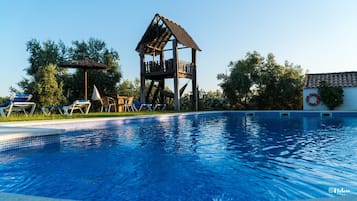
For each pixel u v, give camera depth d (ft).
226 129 28.76
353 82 51.93
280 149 16.90
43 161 14.25
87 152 16.43
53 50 69.21
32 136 18.20
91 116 36.63
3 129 20.40
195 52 59.47
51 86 51.24
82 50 70.23
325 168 12.22
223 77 68.59
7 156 15.47
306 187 9.80
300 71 64.64
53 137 19.70
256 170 12.07
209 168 12.51
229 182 10.50
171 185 10.22
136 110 53.47
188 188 9.87
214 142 19.98
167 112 48.01
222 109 65.57
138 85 79.66
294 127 30.22
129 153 16.03
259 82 63.77
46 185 10.37
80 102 40.09
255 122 37.45
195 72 59.06
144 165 13.17
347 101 51.19
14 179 11.15
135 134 24.75
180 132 26.16
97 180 10.91
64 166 13.17
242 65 66.90
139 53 56.54
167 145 18.72
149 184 10.36
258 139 21.30
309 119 41.83
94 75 65.05
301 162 13.39
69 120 27.99
